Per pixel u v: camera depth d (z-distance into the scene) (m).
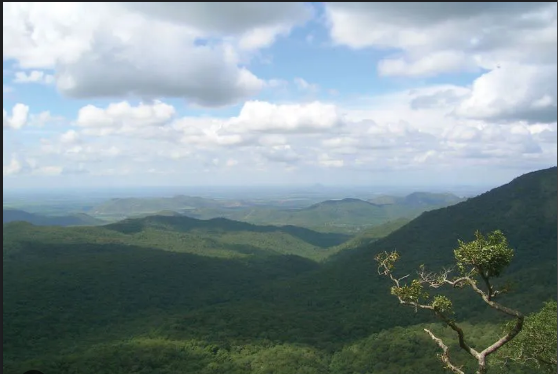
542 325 19.92
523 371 34.22
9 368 51.09
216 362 57.16
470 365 43.91
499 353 21.92
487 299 14.13
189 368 54.56
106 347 60.41
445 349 15.59
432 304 14.70
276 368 54.50
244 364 56.34
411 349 56.28
